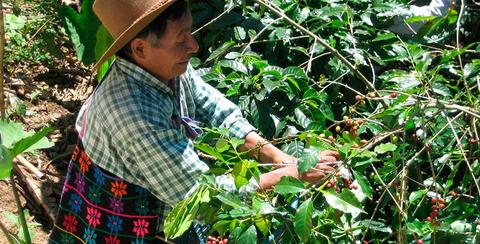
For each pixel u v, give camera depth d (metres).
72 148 4.45
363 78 3.27
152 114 2.52
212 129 2.74
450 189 3.25
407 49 3.04
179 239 2.76
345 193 2.34
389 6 3.76
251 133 2.90
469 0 4.46
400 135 2.97
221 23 3.99
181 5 2.47
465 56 4.34
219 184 2.55
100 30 3.54
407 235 2.69
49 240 2.94
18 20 4.96
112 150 2.59
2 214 3.93
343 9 3.61
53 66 5.01
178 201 2.55
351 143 2.47
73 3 5.19
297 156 2.99
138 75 2.56
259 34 3.58
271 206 2.43
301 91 3.46
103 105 2.55
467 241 2.47
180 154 2.51
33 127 4.54
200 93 2.92
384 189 2.69
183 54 2.54
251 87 3.47
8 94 4.68
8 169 2.98
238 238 2.41
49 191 4.10
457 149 2.76
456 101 2.79
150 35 2.46
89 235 2.77
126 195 2.65
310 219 2.32
